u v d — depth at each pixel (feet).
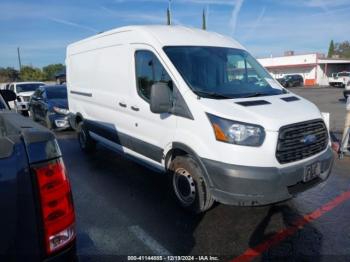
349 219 13.07
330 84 132.36
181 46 14.55
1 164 4.99
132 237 11.91
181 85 12.92
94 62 20.43
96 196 15.90
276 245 11.23
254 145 10.92
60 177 5.68
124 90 17.01
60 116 32.81
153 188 16.92
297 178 11.42
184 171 13.26
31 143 5.32
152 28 15.56
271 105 12.28
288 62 168.96
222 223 12.80
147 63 14.94
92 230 12.48
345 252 10.76
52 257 5.72
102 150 25.41
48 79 173.99
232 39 17.42
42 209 5.44
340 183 17.16
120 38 17.06
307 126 11.89
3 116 8.10
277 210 13.87
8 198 5.08
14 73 175.52
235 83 14.42
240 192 11.00
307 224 12.67
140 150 16.29
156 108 12.87
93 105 21.16
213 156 11.51
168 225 12.76
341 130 31.86
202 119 11.87
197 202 12.76
